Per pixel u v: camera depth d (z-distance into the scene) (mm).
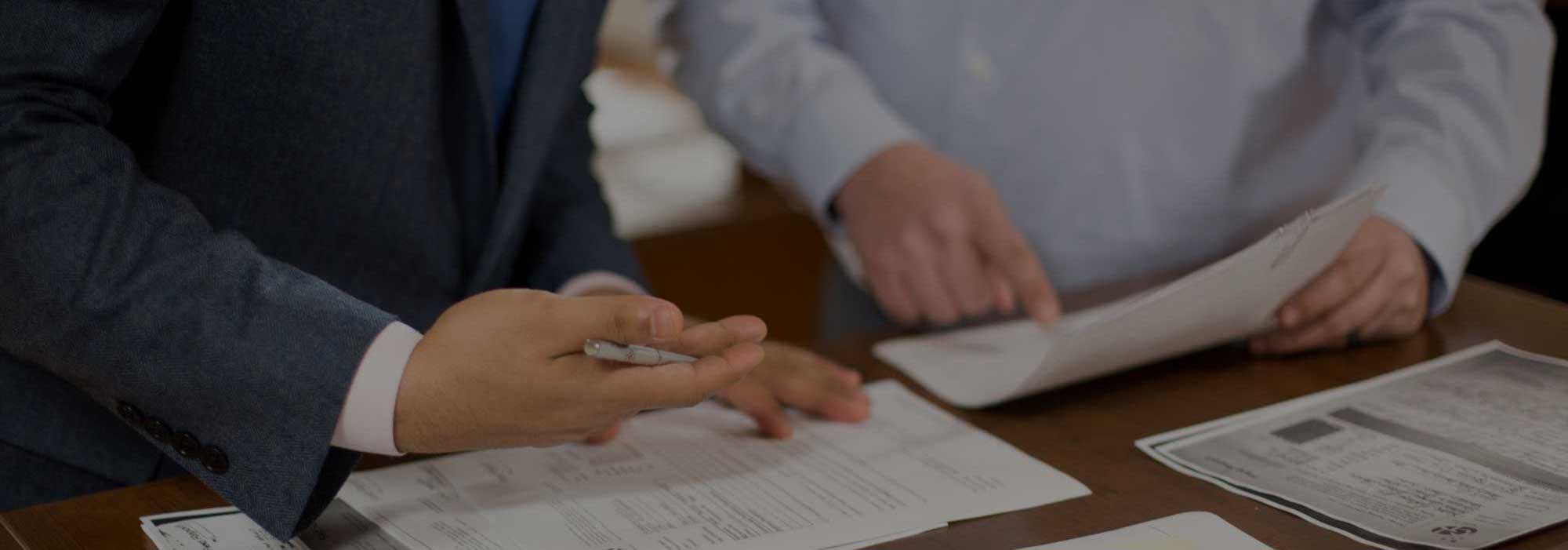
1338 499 803
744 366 728
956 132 1538
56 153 736
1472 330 1154
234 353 736
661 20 1711
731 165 3914
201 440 758
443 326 729
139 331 738
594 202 1256
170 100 900
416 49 946
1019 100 1493
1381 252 1097
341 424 735
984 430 965
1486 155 1225
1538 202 1714
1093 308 1275
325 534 786
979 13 1487
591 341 683
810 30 1575
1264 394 1020
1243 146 1463
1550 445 872
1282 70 1435
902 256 1303
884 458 909
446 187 1045
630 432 974
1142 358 1034
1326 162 1479
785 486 858
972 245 1247
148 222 752
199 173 917
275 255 961
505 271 1124
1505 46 1280
